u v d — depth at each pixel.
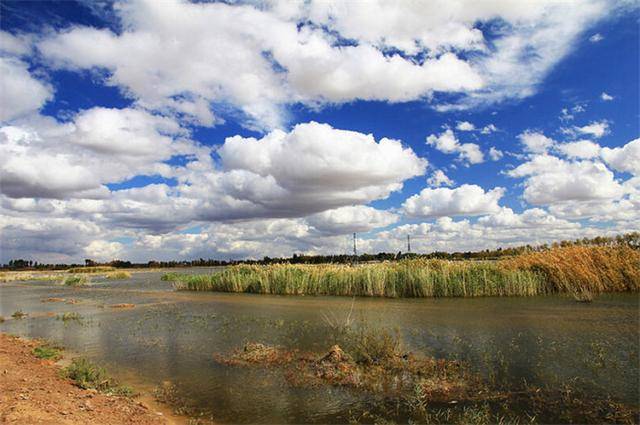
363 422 7.39
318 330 14.77
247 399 8.56
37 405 6.78
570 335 12.55
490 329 13.86
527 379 9.13
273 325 16.03
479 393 8.46
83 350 13.02
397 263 27.23
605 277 21.94
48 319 19.72
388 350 10.81
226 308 21.31
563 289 22.00
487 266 24.03
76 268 89.19
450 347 11.79
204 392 9.01
